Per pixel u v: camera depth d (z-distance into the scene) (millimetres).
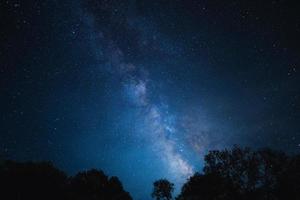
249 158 30906
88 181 42688
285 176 29297
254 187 30141
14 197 29297
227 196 31109
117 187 46969
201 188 34469
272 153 30312
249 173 30281
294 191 28828
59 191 31953
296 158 29938
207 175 32844
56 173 32812
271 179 29844
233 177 31094
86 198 38094
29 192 29922
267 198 29375
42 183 30703
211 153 32656
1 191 29141
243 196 30266
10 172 30281
